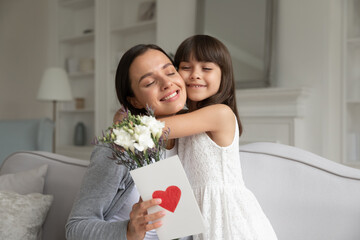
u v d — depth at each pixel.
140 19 4.57
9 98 6.01
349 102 3.19
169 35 4.07
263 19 3.57
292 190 1.42
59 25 5.35
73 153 4.93
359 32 3.26
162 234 0.93
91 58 5.15
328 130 3.26
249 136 3.49
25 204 1.58
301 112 3.29
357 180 1.37
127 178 1.24
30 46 5.72
